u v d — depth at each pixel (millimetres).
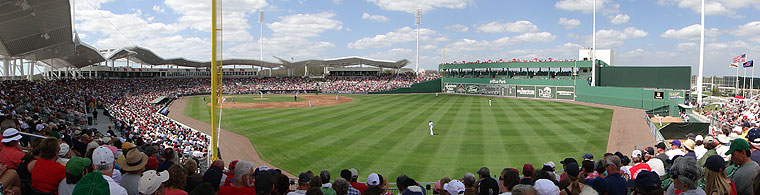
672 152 9812
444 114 44750
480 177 8859
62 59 63938
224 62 98688
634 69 60031
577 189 6348
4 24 29281
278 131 33219
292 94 87688
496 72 82750
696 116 41625
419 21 104375
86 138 11188
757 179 5289
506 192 6332
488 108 51906
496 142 27656
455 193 7090
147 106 47531
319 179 7125
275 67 109188
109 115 35406
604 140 28703
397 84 94000
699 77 50406
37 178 5570
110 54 65062
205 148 24422
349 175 8758
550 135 30406
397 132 32062
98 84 67062
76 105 39188
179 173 5742
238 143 28469
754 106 32906
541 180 5055
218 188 7168
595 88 60906
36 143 6375
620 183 5371
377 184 7562
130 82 77938
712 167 5176
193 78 98562
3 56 45281
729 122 26188
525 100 66188
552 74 73750
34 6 26094
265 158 24000
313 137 30109
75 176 5371
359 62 102500
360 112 47469
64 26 32750
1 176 5930
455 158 23141
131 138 21938
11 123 9617
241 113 47312
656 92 51938
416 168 21062
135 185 6141
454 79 86312
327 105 57812
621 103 56219
